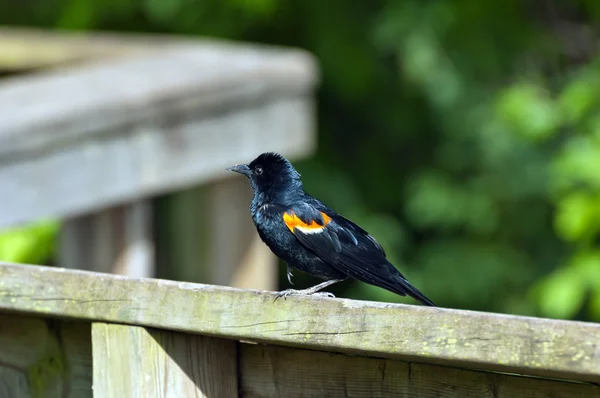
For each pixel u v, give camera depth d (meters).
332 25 21.41
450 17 20.44
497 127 20.38
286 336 4.67
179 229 10.48
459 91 20.62
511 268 20.97
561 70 23.47
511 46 21.73
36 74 13.69
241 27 21.50
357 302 4.51
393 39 20.48
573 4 24.11
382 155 22.97
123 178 8.70
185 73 9.96
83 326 5.50
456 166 21.34
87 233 9.23
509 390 4.52
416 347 4.32
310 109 10.95
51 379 5.59
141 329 5.05
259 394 5.17
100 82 9.56
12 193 7.79
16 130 7.75
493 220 21.03
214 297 4.84
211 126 9.54
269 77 10.23
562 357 3.97
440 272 21.12
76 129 8.25
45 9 23.06
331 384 4.96
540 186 20.20
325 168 21.81
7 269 5.35
